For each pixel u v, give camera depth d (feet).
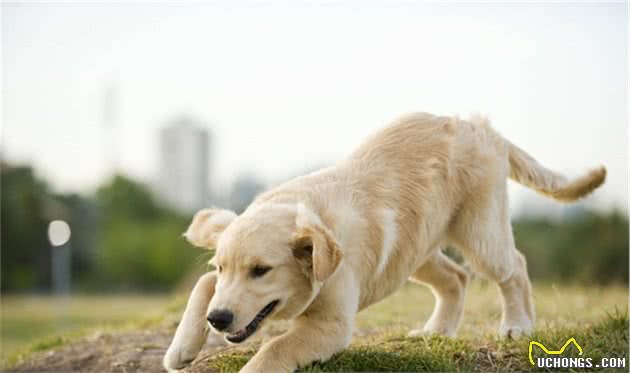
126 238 154.40
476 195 21.91
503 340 21.57
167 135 247.91
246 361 20.12
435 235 21.50
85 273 154.20
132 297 122.42
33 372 24.45
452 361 20.03
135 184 181.88
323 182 20.04
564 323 25.64
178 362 18.66
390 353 19.98
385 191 20.35
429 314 30.14
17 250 144.15
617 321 22.76
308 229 17.11
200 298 19.19
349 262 18.89
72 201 167.43
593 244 74.28
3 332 65.00
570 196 24.77
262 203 19.34
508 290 23.16
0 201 146.51
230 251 17.75
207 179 246.06
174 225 164.86
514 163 23.88
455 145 21.79
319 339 18.44
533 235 78.28
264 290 17.65
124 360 23.88
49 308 92.43
